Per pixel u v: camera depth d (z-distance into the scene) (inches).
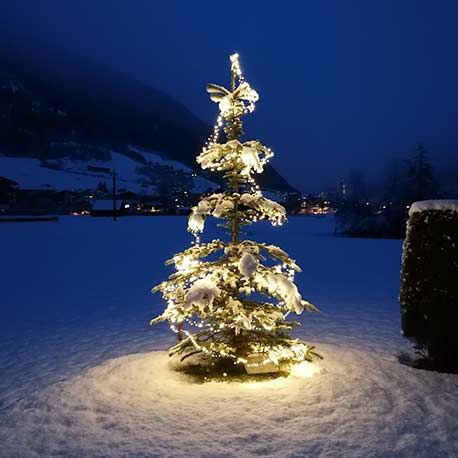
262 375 248.1
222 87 247.0
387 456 168.2
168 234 1550.2
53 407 213.5
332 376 241.1
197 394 220.5
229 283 250.8
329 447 174.2
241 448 173.8
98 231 1668.3
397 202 2078.0
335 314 463.5
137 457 169.2
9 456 174.6
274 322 250.4
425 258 259.9
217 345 251.0
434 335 257.1
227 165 251.3
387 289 617.6
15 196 3531.0
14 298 559.5
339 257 1004.6
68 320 444.5
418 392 223.6
